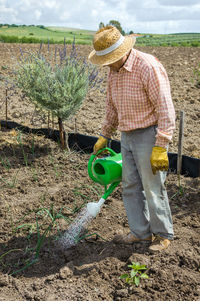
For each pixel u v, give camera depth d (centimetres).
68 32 5944
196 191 404
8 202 387
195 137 557
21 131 559
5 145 514
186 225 343
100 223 350
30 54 505
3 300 259
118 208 379
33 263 296
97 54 259
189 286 263
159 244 301
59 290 266
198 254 299
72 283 273
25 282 277
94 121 628
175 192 404
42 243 320
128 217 307
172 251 299
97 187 413
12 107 670
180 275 272
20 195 402
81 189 413
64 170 462
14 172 453
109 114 304
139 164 280
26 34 4691
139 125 269
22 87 487
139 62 257
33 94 475
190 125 613
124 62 260
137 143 275
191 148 507
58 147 523
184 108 700
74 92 479
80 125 603
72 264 288
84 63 491
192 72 1054
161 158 259
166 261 288
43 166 470
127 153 289
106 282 273
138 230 305
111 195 405
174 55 1523
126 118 274
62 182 433
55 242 320
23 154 484
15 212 367
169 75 1012
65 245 315
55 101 473
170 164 457
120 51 251
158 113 258
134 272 262
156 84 252
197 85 880
